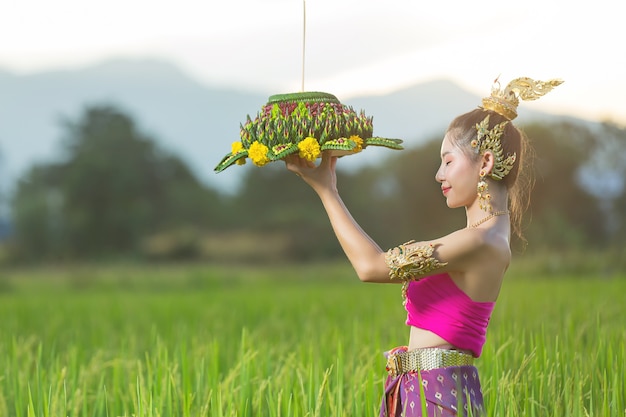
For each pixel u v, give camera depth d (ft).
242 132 16.17
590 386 21.29
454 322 15.40
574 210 207.72
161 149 331.36
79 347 32.24
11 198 313.32
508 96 15.96
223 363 29.50
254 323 49.21
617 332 28.58
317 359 26.03
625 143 209.67
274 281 139.95
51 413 19.79
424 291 15.66
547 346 25.76
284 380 23.16
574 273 121.49
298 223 282.15
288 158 15.98
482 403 15.57
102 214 299.38
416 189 261.24
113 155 317.42
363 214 268.82
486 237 15.44
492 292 15.62
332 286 109.50
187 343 36.22
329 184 15.98
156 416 19.11
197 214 312.71
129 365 26.07
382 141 15.72
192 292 100.89
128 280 147.13
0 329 44.04
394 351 16.07
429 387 15.28
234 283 135.74
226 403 21.54
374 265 15.42
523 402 20.22
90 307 66.80
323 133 15.55
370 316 45.62
